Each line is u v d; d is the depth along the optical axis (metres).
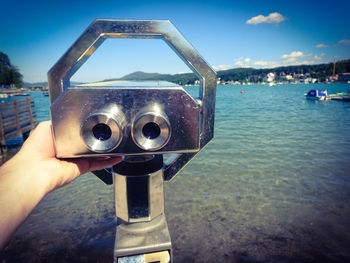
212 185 6.74
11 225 0.48
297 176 7.45
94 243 4.13
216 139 13.42
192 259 3.69
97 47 0.78
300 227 4.61
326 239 4.21
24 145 0.67
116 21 0.70
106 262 3.65
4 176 0.55
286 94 68.62
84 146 0.64
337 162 8.76
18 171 0.57
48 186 0.60
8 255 3.86
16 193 0.52
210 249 3.94
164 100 0.65
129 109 0.64
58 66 0.71
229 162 8.95
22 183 0.55
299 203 5.63
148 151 0.66
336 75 171.25
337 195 6.04
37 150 0.66
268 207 5.43
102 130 0.64
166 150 0.67
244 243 4.10
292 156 9.70
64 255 3.84
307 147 11.16
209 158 9.50
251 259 3.69
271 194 6.14
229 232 4.44
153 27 0.72
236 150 10.80
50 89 0.72
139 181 0.76
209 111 0.81
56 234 4.43
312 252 3.86
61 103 0.62
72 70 0.78
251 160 9.20
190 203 5.64
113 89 0.62
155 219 0.82
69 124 0.63
